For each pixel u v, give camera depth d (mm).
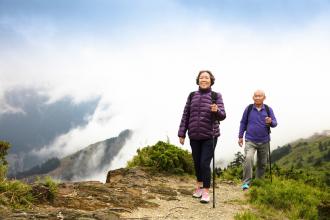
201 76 7516
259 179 9836
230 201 7809
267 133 9984
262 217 6688
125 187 8039
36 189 5906
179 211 6480
